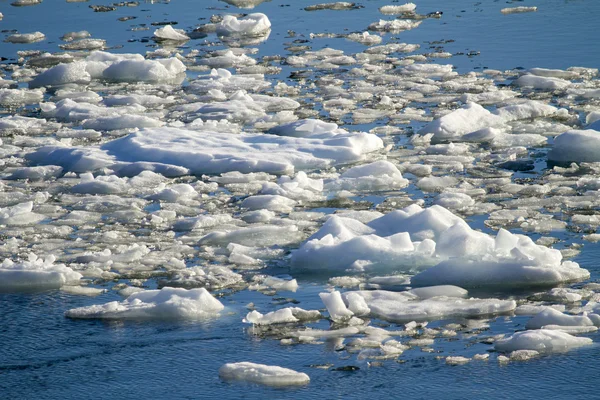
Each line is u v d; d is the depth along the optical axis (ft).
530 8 194.29
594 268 73.82
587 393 54.70
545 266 71.51
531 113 126.62
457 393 55.16
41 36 184.44
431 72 152.76
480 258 72.79
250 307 68.28
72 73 155.12
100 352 61.87
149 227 87.56
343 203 94.12
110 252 79.71
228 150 110.73
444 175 103.65
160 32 181.47
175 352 61.52
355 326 64.34
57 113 135.95
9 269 74.23
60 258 79.00
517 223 85.56
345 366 58.65
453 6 203.51
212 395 55.93
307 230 85.51
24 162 111.24
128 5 212.02
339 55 167.43
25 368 60.08
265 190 97.45
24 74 160.66
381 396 55.11
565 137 108.37
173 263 76.95
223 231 83.97
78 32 185.68
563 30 176.55
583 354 59.06
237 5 211.61
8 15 203.51
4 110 138.72
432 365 58.39
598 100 135.23
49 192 99.86
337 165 108.37
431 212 80.89
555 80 142.72
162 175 104.27
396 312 65.77
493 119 124.16
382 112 131.13
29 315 67.92
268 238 82.94
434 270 72.23
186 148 110.52
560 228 83.71
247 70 158.61
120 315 67.21
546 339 60.03
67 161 110.01
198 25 193.26
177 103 141.08
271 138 114.32
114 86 153.28
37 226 88.07
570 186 98.07
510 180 100.68
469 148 114.73
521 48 166.09
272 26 192.34
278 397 55.31
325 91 143.43
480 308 65.92
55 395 56.80
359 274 74.23
